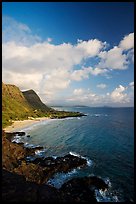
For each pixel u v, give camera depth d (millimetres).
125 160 40375
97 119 146000
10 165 29078
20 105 173125
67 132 82000
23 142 61875
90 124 110750
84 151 48531
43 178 29219
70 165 35094
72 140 63500
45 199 14844
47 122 125750
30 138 69000
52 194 16344
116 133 76688
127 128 91812
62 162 35781
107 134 74375
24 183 16859
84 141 61250
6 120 111688
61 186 26969
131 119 143750
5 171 19203
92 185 26531
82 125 106438
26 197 14211
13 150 39719
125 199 23844
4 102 147875
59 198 16297
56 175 31438
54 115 179375
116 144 56125
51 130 89000
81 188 25234
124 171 33688
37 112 180625
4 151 33125
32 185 16812
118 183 28547
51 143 59438
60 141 62344
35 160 37656
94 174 32281
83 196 23438
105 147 52531
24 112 158750
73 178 28875
